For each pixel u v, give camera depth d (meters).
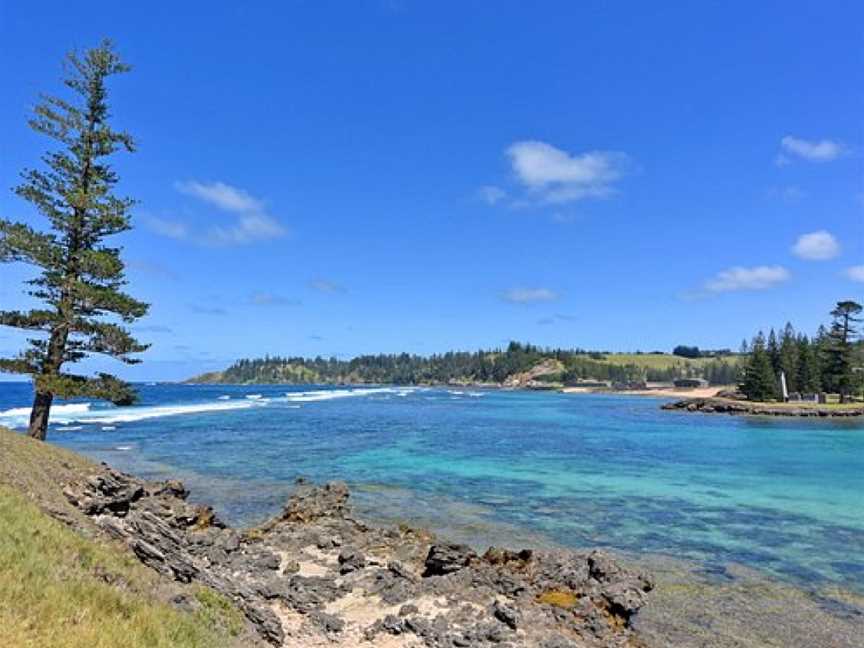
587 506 33.09
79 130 35.66
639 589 18.19
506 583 18.23
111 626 9.05
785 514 31.97
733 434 77.50
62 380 32.31
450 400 164.75
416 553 22.36
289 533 24.53
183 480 38.53
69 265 33.97
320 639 15.11
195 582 14.72
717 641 16.78
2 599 8.48
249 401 141.38
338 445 57.62
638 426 88.00
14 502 13.40
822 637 17.22
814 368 141.00
